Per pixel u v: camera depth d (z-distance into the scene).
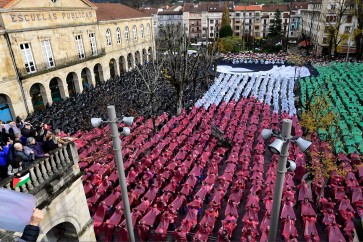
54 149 11.89
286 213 16.19
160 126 30.16
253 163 22.80
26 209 6.49
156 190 18.30
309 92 37.94
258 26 104.62
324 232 16.95
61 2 37.81
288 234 14.94
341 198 17.36
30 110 34.53
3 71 31.02
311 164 20.78
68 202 12.51
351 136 24.58
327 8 70.06
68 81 41.84
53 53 37.38
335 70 50.62
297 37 94.81
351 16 68.88
